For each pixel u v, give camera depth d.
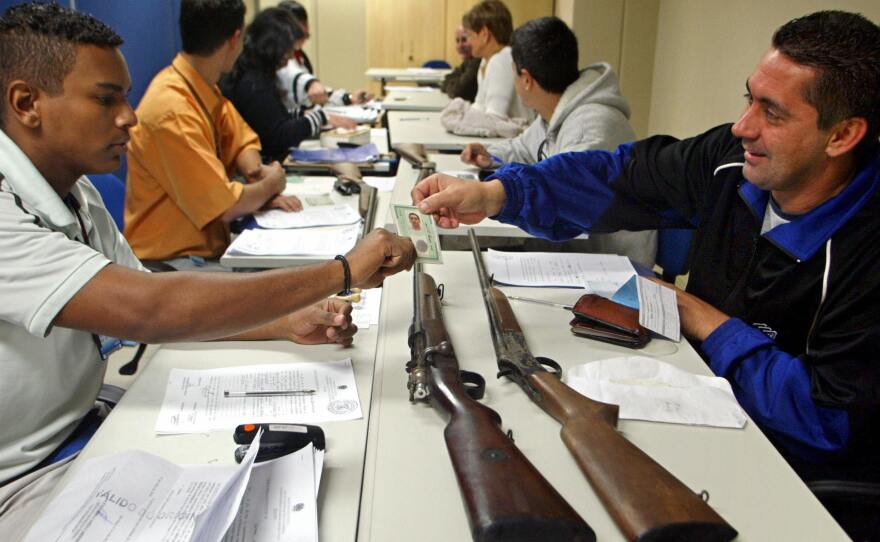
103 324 1.07
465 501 0.83
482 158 2.82
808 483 1.18
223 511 0.80
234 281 1.12
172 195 2.42
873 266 1.25
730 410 1.15
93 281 1.06
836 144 1.25
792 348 1.42
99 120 1.21
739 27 3.21
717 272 1.56
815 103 1.22
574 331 1.42
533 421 1.10
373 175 3.18
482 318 1.47
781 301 1.40
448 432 0.97
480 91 4.32
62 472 1.23
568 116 2.50
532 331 1.43
